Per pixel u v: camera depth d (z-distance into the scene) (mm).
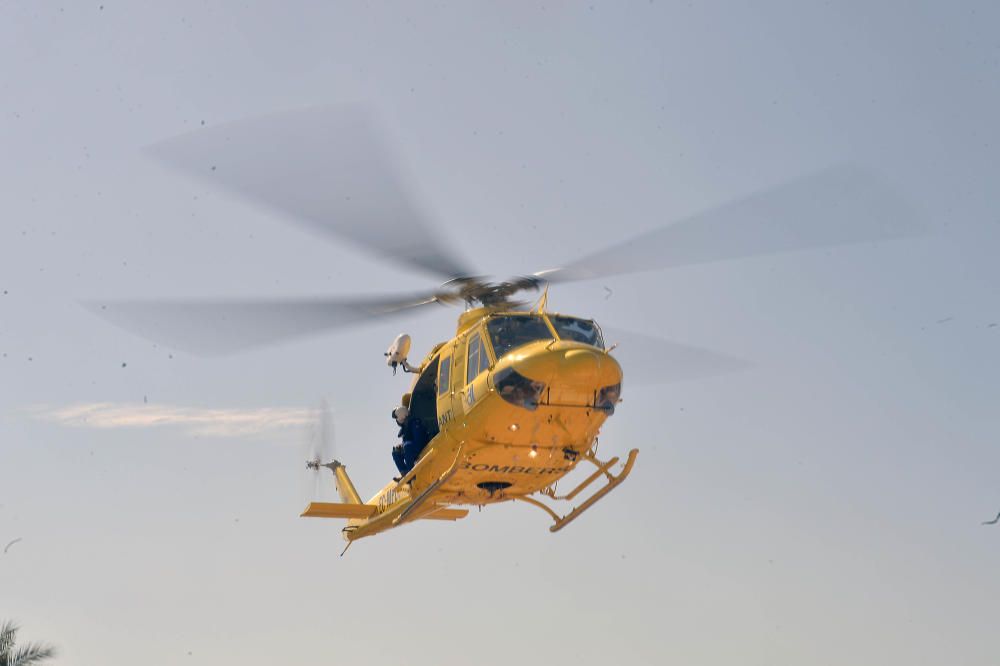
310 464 48719
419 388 38312
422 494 35812
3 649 54438
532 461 35281
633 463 36125
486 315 36312
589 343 35531
